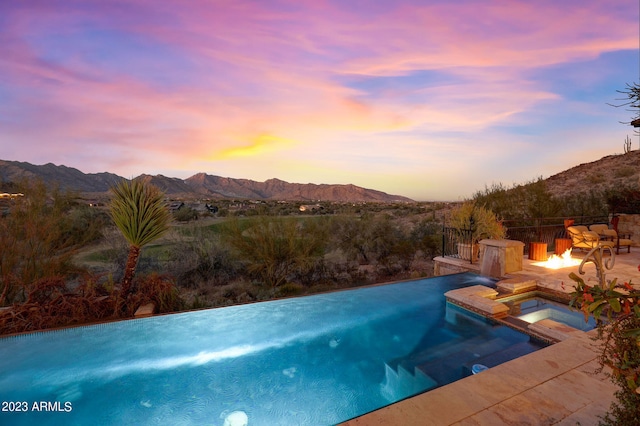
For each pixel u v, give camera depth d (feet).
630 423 5.60
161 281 21.38
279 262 32.71
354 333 16.52
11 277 19.88
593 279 20.81
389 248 40.34
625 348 5.28
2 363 13.50
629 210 36.29
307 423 10.65
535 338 15.02
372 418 7.73
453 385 9.19
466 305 18.84
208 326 17.22
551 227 38.58
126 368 13.43
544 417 7.71
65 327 16.31
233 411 11.14
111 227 30.35
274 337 16.15
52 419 10.57
